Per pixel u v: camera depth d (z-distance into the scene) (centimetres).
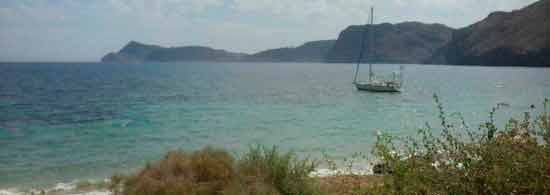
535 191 318
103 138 1905
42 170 1302
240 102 3828
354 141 1838
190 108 3288
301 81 8144
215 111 3083
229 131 2134
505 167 333
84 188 1073
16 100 3928
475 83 7488
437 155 386
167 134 2025
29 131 2106
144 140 1862
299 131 2152
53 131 2112
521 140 357
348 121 2586
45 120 2544
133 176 706
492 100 4234
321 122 2522
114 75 10425
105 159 1466
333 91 5444
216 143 1798
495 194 327
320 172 1147
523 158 332
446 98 4528
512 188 324
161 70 15400
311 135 2019
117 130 2145
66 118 2647
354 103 3875
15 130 2142
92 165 1374
